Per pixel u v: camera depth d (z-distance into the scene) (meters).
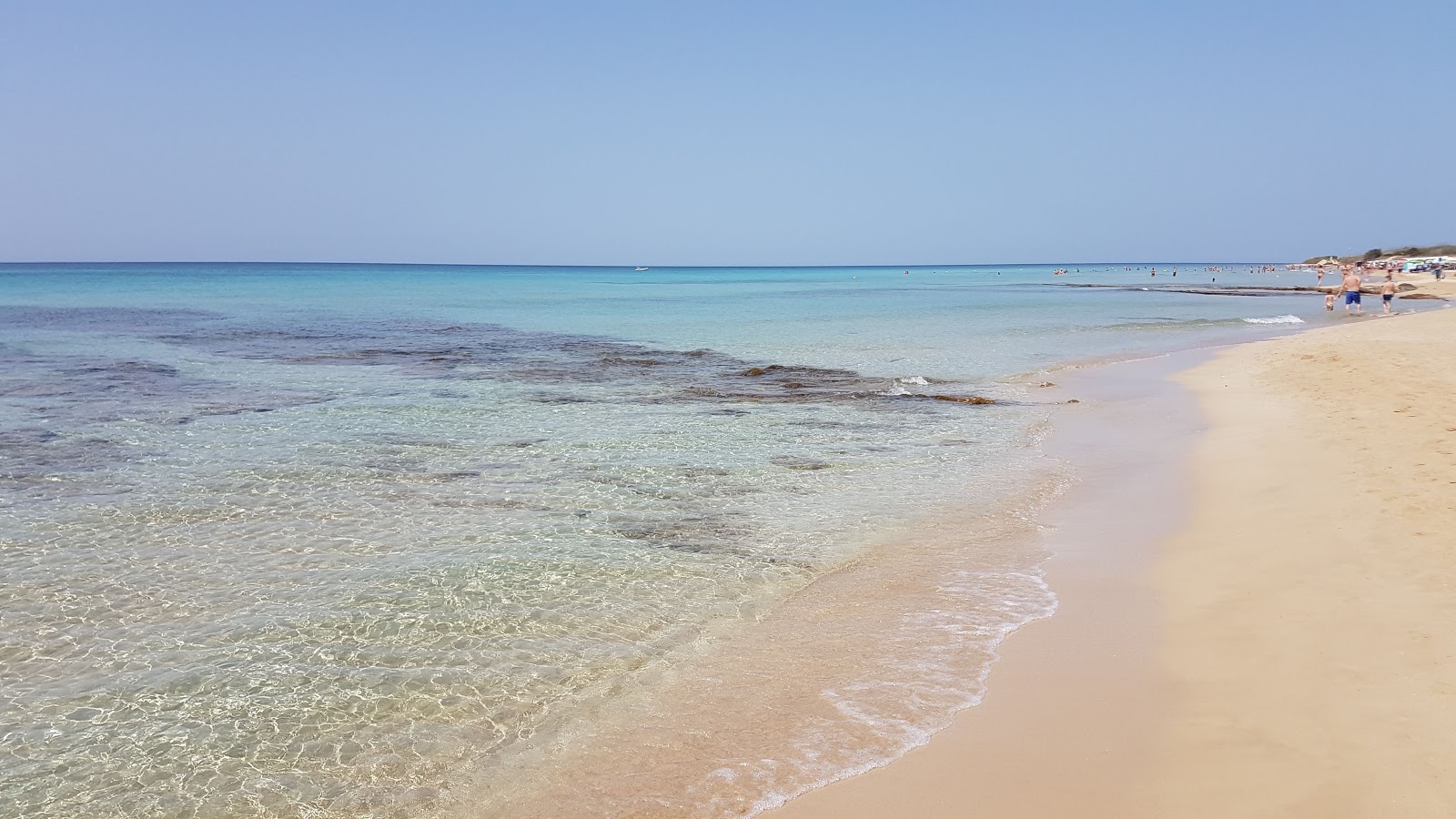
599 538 10.56
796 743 5.99
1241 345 31.20
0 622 8.09
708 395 21.52
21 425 16.98
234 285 102.25
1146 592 8.37
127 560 9.73
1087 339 36.06
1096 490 12.33
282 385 22.67
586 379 24.25
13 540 10.33
